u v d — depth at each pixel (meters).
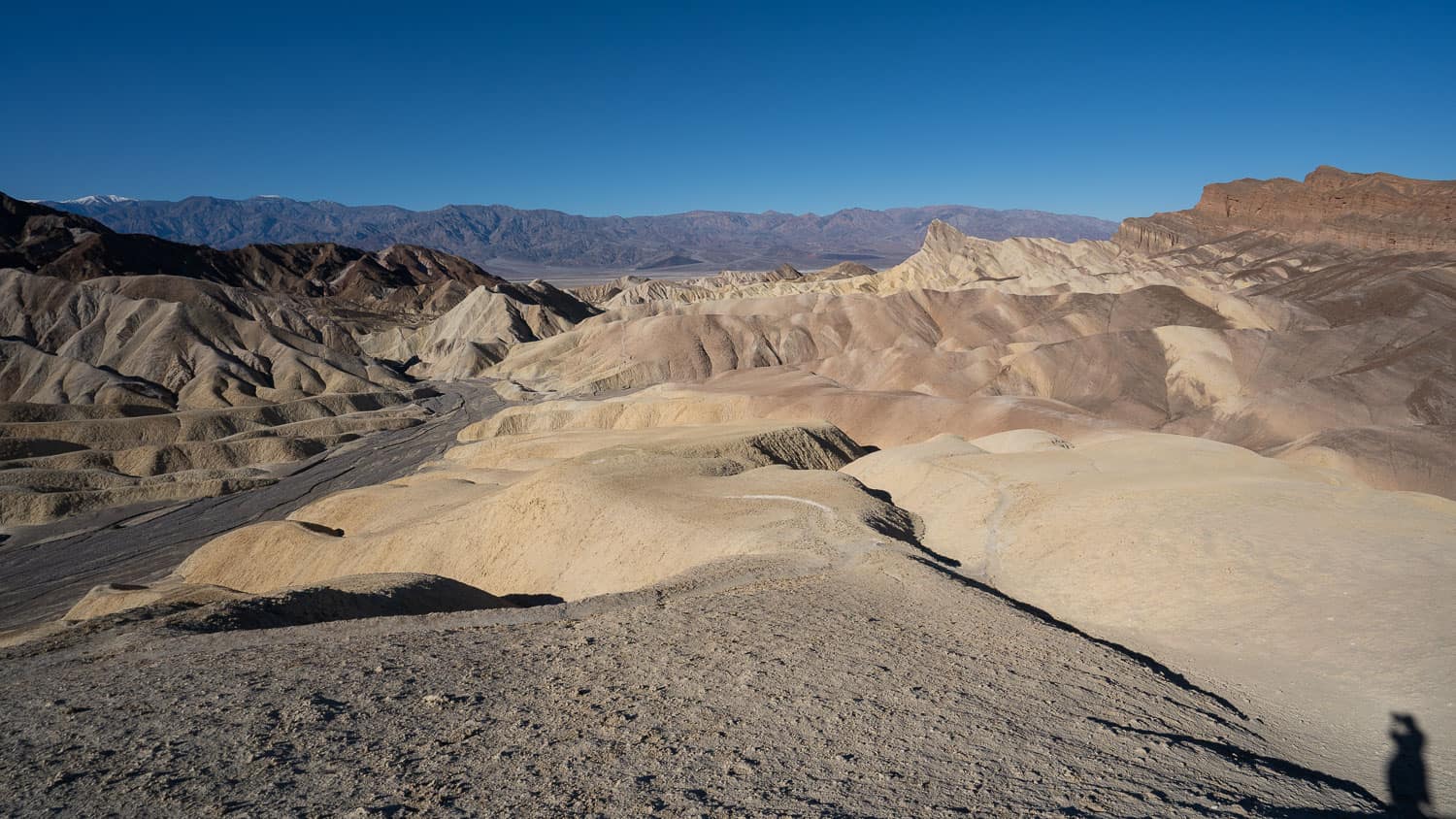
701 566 25.69
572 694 12.42
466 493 54.94
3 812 8.69
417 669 14.17
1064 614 22.61
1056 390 99.56
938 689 12.89
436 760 9.71
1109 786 8.87
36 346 151.62
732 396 95.00
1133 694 13.90
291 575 46.50
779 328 144.88
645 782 8.78
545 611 19.77
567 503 41.06
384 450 106.94
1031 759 9.77
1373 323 94.38
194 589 35.56
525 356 167.38
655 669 13.75
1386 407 76.94
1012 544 29.31
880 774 9.03
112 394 127.94
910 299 142.50
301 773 9.39
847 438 67.38
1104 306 124.94
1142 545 25.31
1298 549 22.62
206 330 157.12
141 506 84.06
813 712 11.41
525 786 8.77
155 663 15.73
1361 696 14.78
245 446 102.81
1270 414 80.44
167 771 9.59
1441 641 15.85
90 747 10.65
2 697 13.62
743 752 9.77
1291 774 10.72
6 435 99.50
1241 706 14.75
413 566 43.19
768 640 15.69
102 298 164.38
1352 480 34.88
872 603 19.86
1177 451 40.12
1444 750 12.12
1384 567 20.50
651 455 51.66
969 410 83.56
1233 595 20.83
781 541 29.12
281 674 13.98
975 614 19.11
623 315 176.75
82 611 37.72
